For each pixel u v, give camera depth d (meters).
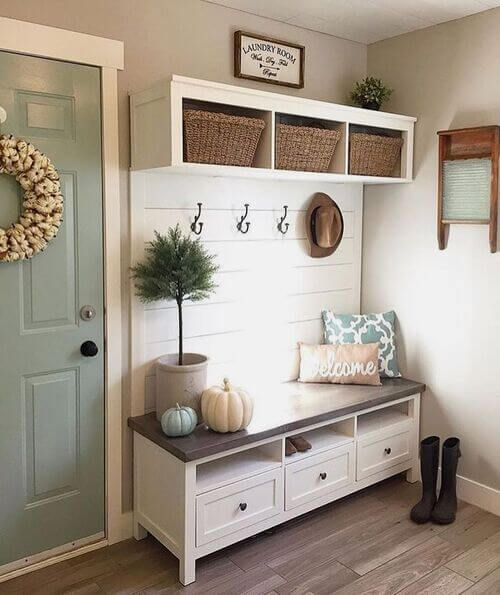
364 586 2.45
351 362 3.26
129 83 2.60
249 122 2.57
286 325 3.29
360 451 3.06
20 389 2.46
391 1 2.79
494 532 2.86
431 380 3.29
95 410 2.67
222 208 2.95
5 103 2.30
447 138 3.08
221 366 3.04
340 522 2.93
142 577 2.50
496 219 2.93
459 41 3.04
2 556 2.49
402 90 3.32
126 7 2.56
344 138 2.94
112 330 2.66
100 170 2.57
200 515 2.47
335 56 3.33
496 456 3.03
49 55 2.37
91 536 2.72
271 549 2.70
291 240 3.26
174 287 2.61
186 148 2.44
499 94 2.90
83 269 2.56
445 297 3.19
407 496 3.20
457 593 2.41
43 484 2.56
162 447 2.50
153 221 2.73
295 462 2.77
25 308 2.44
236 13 2.91
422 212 3.26
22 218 2.35
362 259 3.58
